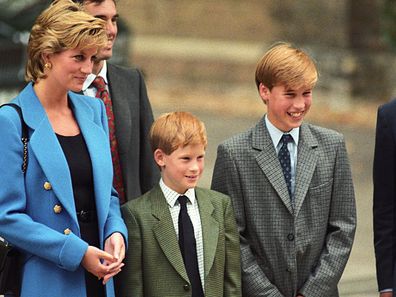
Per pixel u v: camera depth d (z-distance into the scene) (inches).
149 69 3048.7
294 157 721.6
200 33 3065.9
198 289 674.2
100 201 645.9
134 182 753.0
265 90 709.3
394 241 712.4
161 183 688.4
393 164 705.0
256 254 715.4
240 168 717.3
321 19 2672.2
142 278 673.6
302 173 712.4
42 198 636.7
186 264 674.2
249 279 701.3
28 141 639.8
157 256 672.4
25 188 636.1
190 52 3043.8
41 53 639.8
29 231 624.1
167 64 3056.1
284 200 707.4
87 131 658.2
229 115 2412.6
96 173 647.8
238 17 3026.6
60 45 628.1
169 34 3073.3
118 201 679.1
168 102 2637.8
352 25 2650.1
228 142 726.5
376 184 713.6
